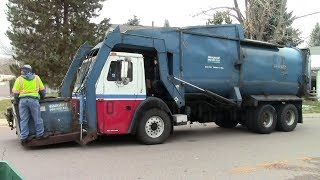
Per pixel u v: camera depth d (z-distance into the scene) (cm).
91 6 2938
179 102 1209
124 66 1100
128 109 1114
